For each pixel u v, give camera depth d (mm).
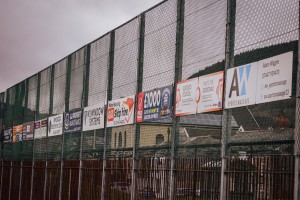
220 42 9430
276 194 7633
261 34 8359
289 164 7492
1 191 25656
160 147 11320
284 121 7840
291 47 7719
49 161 18734
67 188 16625
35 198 20047
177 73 10711
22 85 23594
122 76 13289
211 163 9414
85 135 15484
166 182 10852
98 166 14352
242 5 8883
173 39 10969
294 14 7730
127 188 12547
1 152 26438
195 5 10266
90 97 15297
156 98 11508
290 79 7602
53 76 19031
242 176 8484
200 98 9883
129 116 12773
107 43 14359
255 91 8328
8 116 25750
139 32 12445
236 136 8867
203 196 9508
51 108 18938
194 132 10883
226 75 9117
